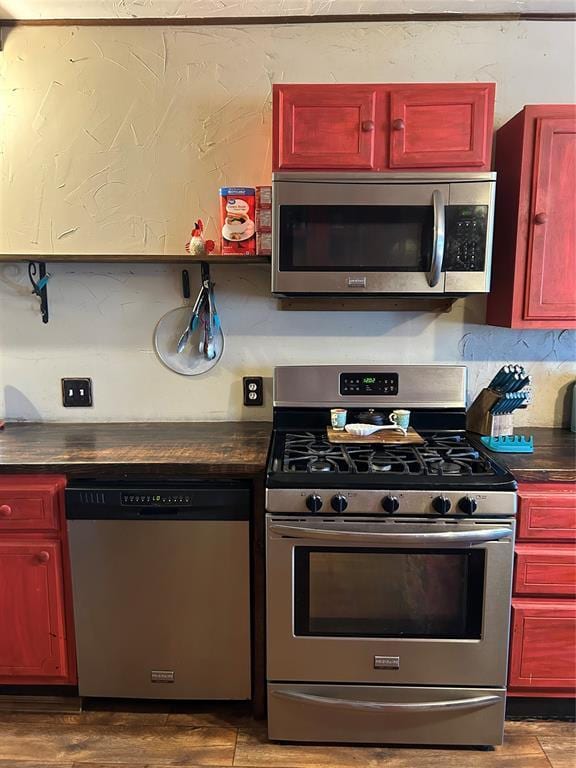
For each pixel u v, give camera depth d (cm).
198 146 195
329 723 157
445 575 150
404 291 166
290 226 163
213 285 201
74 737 161
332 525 146
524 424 207
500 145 183
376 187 161
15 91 193
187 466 156
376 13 186
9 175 197
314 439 182
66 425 205
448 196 161
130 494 154
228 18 188
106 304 203
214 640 162
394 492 144
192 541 156
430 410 193
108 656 164
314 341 204
